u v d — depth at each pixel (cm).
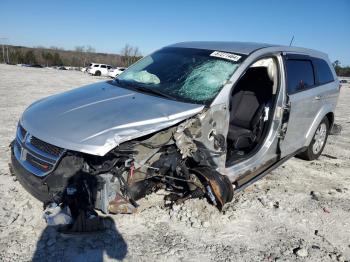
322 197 436
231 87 368
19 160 327
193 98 360
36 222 324
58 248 292
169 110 331
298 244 331
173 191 369
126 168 310
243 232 341
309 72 516
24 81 1741
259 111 440
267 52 423
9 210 338
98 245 300
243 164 397
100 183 293
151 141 313
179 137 324
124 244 304
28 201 356
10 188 380
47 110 346
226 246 317
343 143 723
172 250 303
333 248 331
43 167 300
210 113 343
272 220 369
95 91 393
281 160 480
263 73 458
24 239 299
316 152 580
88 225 294
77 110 333
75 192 288
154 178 341
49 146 300
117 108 332
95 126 300
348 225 375
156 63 444
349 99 2033
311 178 500
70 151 293
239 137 425
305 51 526
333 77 589
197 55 428
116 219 336
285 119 440
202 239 323
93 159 297
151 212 353
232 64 390
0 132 605
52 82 1852
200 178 345
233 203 395
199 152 336
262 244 326
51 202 297
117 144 286
